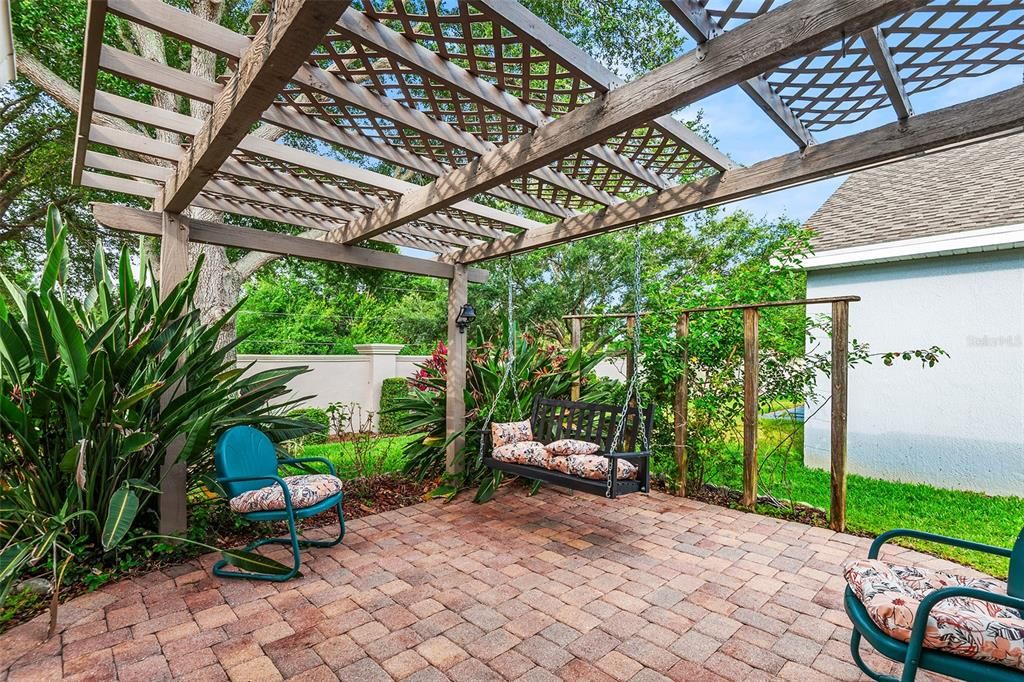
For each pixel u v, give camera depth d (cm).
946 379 531
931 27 192
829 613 249
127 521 247
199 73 685
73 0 631
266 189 359
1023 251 487
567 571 295
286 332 1105
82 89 216
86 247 894
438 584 277
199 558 310
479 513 403
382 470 521
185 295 315
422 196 334
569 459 347
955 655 145
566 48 199
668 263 1170
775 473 554
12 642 219
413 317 1102
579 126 230
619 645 220
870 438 581
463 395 472
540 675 200
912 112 230
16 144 799
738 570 298
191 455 309
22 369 271
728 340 459
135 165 317
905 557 323
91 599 257
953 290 527
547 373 505
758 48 173
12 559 233
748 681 197
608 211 366
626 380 504
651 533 361
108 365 274
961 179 627
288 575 281
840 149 250
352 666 204
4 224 835
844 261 580
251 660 208
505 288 1077
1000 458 497
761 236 1081
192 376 334
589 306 1145
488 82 228
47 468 284
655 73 202
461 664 206
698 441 466
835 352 373
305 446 653
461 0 172
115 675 198
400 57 196
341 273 1055
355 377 847
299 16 154
